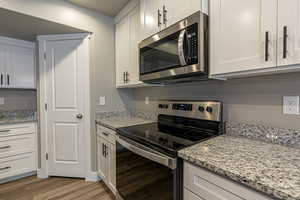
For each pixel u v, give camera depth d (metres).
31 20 1.80
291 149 0.93
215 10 1.05
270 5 0.80
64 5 1.92
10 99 2.61
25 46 2.50
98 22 2.21
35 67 2.60
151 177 1.10
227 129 1.30
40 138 2.27
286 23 0.75
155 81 1.65
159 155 1.02
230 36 0.97
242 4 0.91
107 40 2.30
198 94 1.57
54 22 1.86
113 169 1.72
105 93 2.29
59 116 2.24
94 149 2.19
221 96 1.38
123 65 2.13
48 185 2.07
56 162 2.27
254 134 1.15
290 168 0.69
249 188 0.63
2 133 2.07
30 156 2.28
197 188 0.82
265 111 1.11
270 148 0.95
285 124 1.02
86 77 2.19
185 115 1.54
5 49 2.32
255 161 0.76
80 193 1.90
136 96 2.46
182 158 0.89
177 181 0.92
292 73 0.99
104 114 2.28
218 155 0.84
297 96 0.97
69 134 2.24
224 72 1.01
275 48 0.79
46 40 2.23
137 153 1.22
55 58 2.24
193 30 1.11
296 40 0.73
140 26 1.69
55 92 2.24
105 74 2.29
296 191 0.52
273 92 1.07
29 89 2.76
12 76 2.38
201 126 1.42
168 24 1.33
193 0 1.13
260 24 0.84
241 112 1.24
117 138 1.54
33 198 1.80
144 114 2.26
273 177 0.61
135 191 1.29
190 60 1.13
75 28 2.03
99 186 2.05
